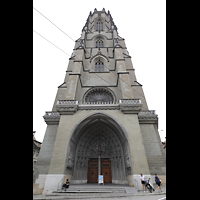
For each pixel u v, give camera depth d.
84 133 20.27
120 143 19.42
